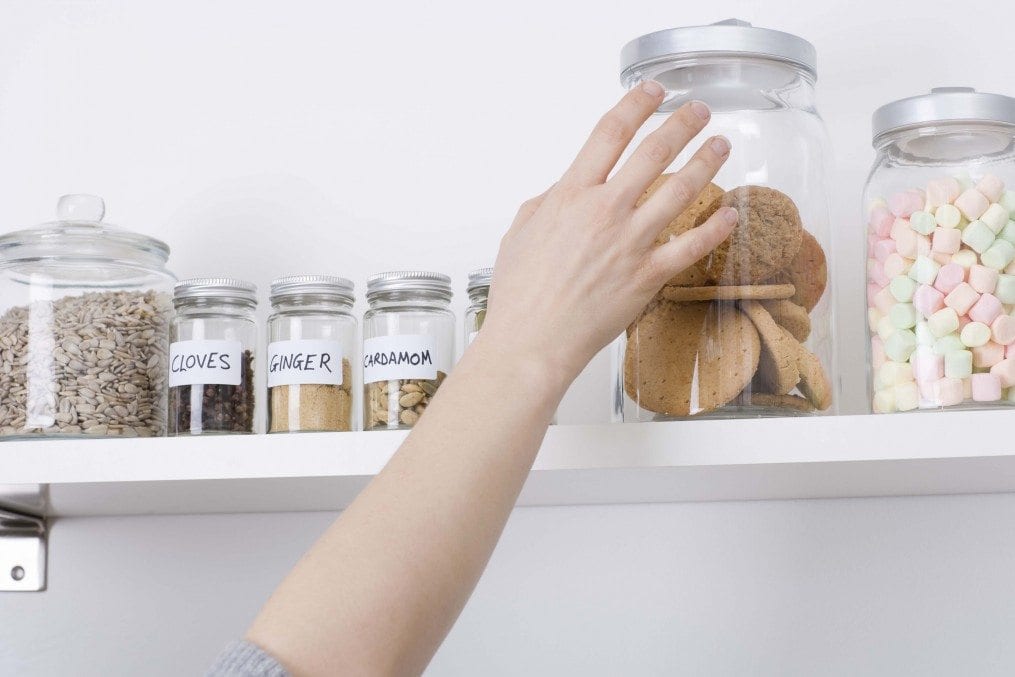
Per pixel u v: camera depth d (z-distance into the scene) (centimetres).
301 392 96
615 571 111
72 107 127
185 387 98
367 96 121
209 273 121
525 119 118
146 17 127
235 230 122
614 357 90
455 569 66
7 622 119
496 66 119
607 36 117
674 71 86
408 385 94
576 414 110
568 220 73
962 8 110
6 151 127
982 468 85
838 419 79
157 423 101
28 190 126
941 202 82
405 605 64
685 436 81
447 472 67
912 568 105
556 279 73
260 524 117
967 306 80
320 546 66
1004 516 104
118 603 118
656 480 92
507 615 112
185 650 117
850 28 112
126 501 107
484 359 72
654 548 110
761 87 86
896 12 111
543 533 112
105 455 91
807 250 85
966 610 104
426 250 118
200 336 100
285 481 91
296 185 121
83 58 127
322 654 62
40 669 118
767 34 84
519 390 70
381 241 119
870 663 105
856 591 106
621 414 88
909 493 105
